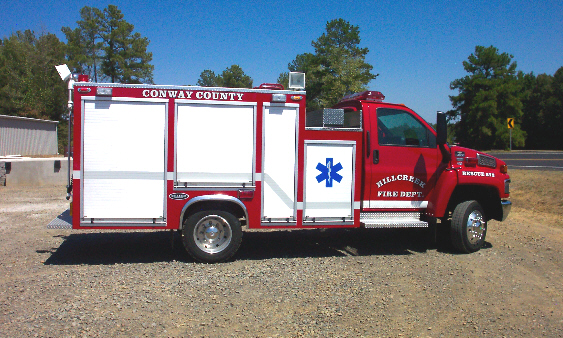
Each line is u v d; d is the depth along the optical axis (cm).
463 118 5778
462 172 698
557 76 5784
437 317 455
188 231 614
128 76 5150
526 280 581
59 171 1548
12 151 2397
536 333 424
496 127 5269
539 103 5688
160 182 609
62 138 4144
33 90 4178
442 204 690
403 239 820
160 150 607
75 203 594
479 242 716
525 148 5797
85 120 591
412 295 515
